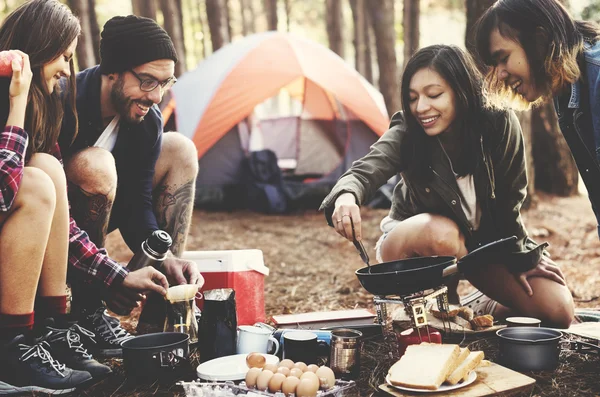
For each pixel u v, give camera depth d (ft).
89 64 29.58
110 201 7.82
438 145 7.99
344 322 8.25
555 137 27.50
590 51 6.85
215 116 24.77
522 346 6.77
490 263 8.20
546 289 8.18
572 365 6.98
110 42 7.55
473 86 7.59
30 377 6.18
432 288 6.82
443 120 7.61
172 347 6.52
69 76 7.07
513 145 7.93
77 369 6.53
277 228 22.53
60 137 7.72
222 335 7.00
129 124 8.13
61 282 6.60
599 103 6.73
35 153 6.57
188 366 6.67
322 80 26.07
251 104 25.00
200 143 24.73
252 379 5.85
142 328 8.70
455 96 7.57
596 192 7.47
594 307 10.81
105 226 7.97
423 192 8.45
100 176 7.62
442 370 5.99
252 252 9.02
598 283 12.69
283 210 25.98
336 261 16.80
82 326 7.59
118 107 7.75
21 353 6.20
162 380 6.52
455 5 65.82
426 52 7.61
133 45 7.48
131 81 7.58
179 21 46.39
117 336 7.59
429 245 8.15
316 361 6.77
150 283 7.13
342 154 28.84
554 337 6.95
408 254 8.39
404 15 41.81
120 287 7.14
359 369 6.61
